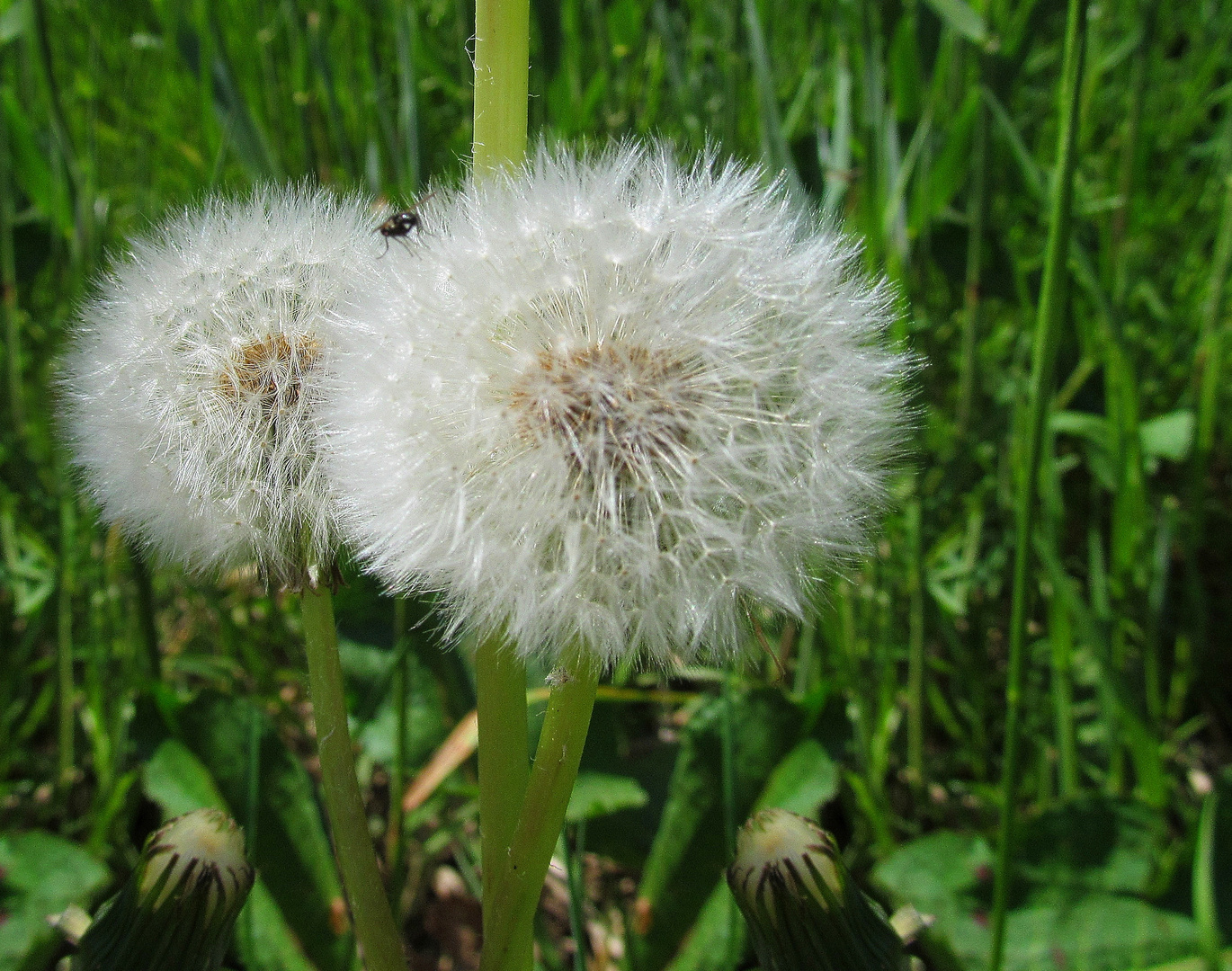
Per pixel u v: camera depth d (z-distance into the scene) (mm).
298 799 139
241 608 186
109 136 229
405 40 158
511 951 87
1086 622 141
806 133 185
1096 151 251
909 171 159
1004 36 173
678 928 134
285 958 127
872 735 165
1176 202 242
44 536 172
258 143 172
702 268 85
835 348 83
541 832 83
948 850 142
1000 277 188
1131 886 137
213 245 103
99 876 133
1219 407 202
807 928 93
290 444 92
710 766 142
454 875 163
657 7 186
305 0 218
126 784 146
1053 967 132
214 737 141
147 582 153
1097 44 217
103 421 96
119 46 240
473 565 76
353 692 158
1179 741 173
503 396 82
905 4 166
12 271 171
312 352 97
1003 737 172
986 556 191
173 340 97
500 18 92
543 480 78
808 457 81
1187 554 175
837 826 166
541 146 90
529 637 75
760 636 82
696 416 80
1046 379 102
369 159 174
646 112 211
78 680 177
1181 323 214
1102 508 202
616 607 76
